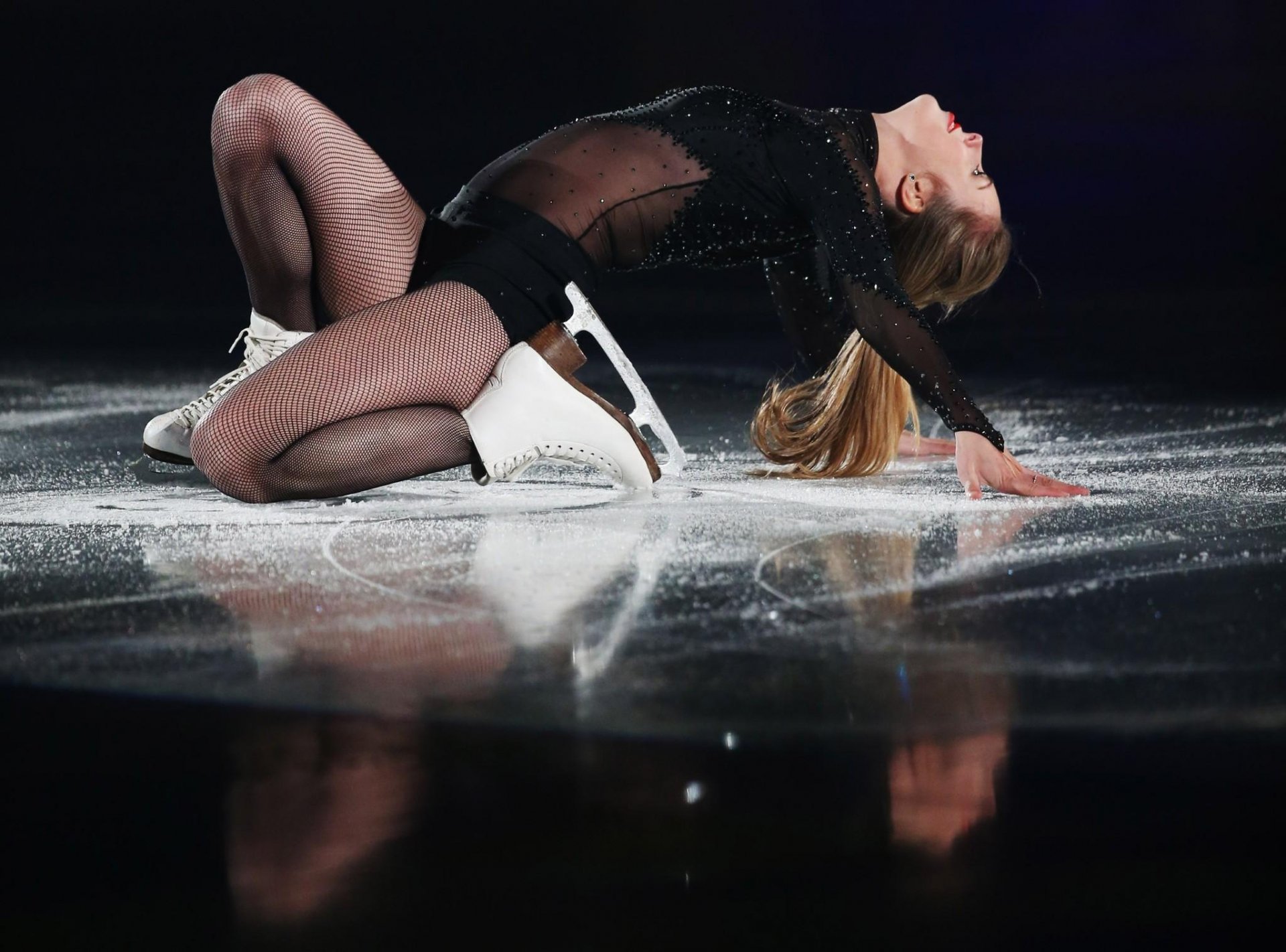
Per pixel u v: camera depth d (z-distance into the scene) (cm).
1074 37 4522
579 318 1159
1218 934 427
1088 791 516
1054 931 430
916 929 431
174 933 434
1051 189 4169
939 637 693
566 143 1122
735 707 598
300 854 479
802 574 824
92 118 4331
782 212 1168
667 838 486
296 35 4491
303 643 693
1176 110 4409
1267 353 2222
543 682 631
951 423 1096
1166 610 736
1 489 1151
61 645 692
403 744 564
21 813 510
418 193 3800
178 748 563
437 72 4584
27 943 430
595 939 428
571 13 4628
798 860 472
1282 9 4438
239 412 1009
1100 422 1560
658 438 1498
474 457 1082
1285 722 574
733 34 4662
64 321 2770
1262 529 938
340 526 985
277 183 1100
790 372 1287
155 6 4328
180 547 912
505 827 495
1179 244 3606
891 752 552
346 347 1023
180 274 3431
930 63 4581
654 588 793
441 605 758
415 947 425
